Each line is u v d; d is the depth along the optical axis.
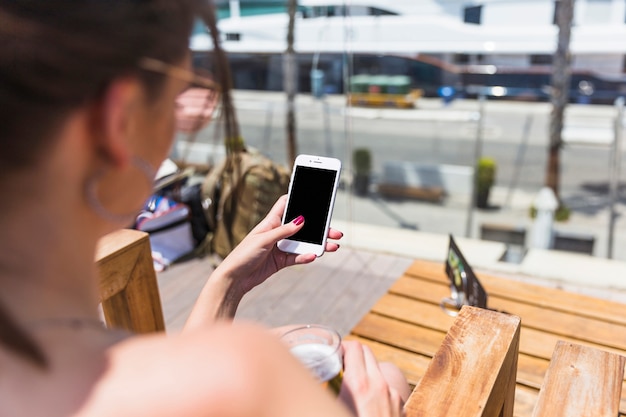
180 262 3.15
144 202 0.47
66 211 0.42
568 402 1.07
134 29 0.40
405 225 7.84
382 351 1.84
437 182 9.59
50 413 0.37
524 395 1.63
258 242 0.97
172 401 0.36
